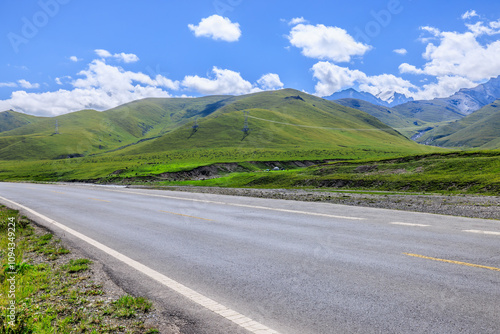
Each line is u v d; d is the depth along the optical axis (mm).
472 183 38594
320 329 4332
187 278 6531
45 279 6480
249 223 12531
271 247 8742
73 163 145375
